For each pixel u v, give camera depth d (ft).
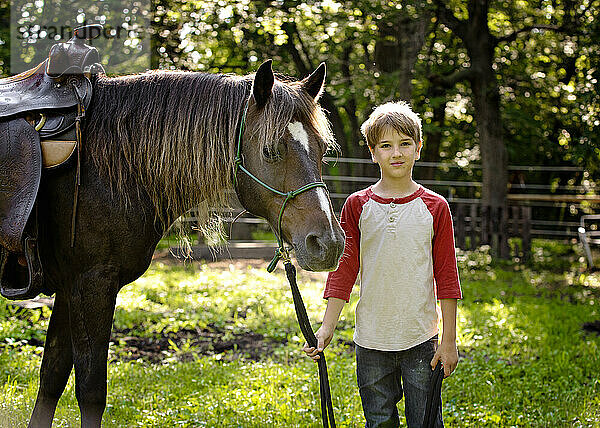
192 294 25.17
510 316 22.33
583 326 22.43
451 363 8.47
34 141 8.56
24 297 8.75
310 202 8.11
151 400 13.10
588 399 13.87
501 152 42.29
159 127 8.84
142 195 8.89
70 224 8.68
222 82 9.03
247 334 19.57
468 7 41.57
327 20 35.17
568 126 50.70
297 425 11.81
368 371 8.95
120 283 8.96
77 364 8.74
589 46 37.50
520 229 41.57
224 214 9.35
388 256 8.71
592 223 54.80
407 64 39.96
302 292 25.55
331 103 50.24
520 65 52.08
